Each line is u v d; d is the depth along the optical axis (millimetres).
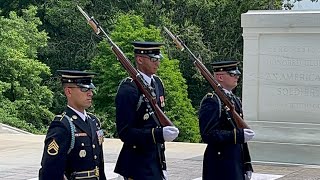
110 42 7016
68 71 6238
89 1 40938
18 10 42312
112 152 16516
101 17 41500
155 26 39625
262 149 14578
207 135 7785
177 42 8094
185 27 41250
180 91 35688
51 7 41062
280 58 14516
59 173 5992
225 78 8039
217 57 41750
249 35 14742
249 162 8188
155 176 7258
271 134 14523
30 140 19891
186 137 35469
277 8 42219
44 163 6020
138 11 41594
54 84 38969
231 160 7914
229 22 42438
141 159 7254
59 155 6004
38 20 36812
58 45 40938
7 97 34406
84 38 41375
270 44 14602
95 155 6258
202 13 43031
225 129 7906
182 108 35469
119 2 42219
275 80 14570
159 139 7012
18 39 34250
